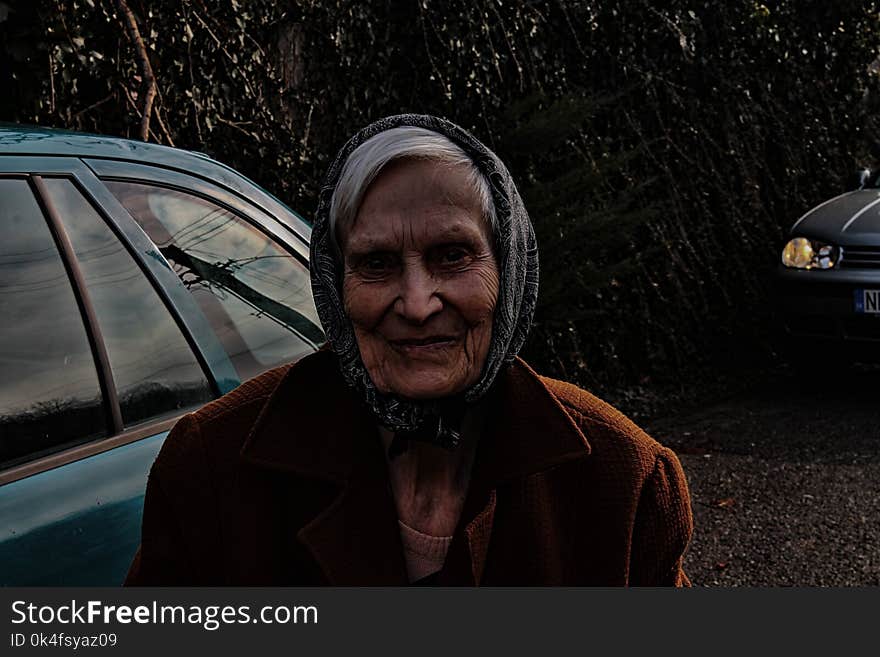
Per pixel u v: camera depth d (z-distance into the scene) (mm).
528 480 886
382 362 825
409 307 784
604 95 5684
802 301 5207
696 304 6191
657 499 919
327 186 832
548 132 4797
